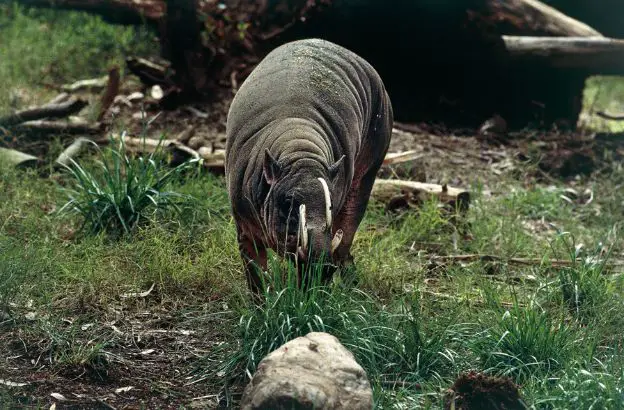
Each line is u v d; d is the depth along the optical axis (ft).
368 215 36.47
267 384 19.88
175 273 29.58
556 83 54.65
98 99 49.19
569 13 60.23
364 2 51.80
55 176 37.91
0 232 31.27
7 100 46.98
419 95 54.29
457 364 24.61
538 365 24.25
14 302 27.02
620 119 53.88
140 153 39.45
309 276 23.09
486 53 52.16
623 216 40.63
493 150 48.29
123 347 25.93
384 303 29.07
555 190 42.34
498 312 26.99
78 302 27.86
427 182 42.29
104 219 32.96
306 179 23.45
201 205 34.37
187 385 24.17
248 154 25.38
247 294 27.07
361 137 28.22
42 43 60.95
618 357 24.67
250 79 27.53
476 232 36.06
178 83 50.49
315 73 27.17
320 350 20.88
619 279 31.01
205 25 51.42
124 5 57.11
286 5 52.95
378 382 23.02
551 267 33.06
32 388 23.24
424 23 52.11
